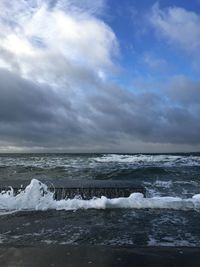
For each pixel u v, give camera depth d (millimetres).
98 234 5172
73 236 5070
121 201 7387
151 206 7258
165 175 17453
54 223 5918
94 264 3160
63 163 28672
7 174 18156
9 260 3244
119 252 3484
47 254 3418
